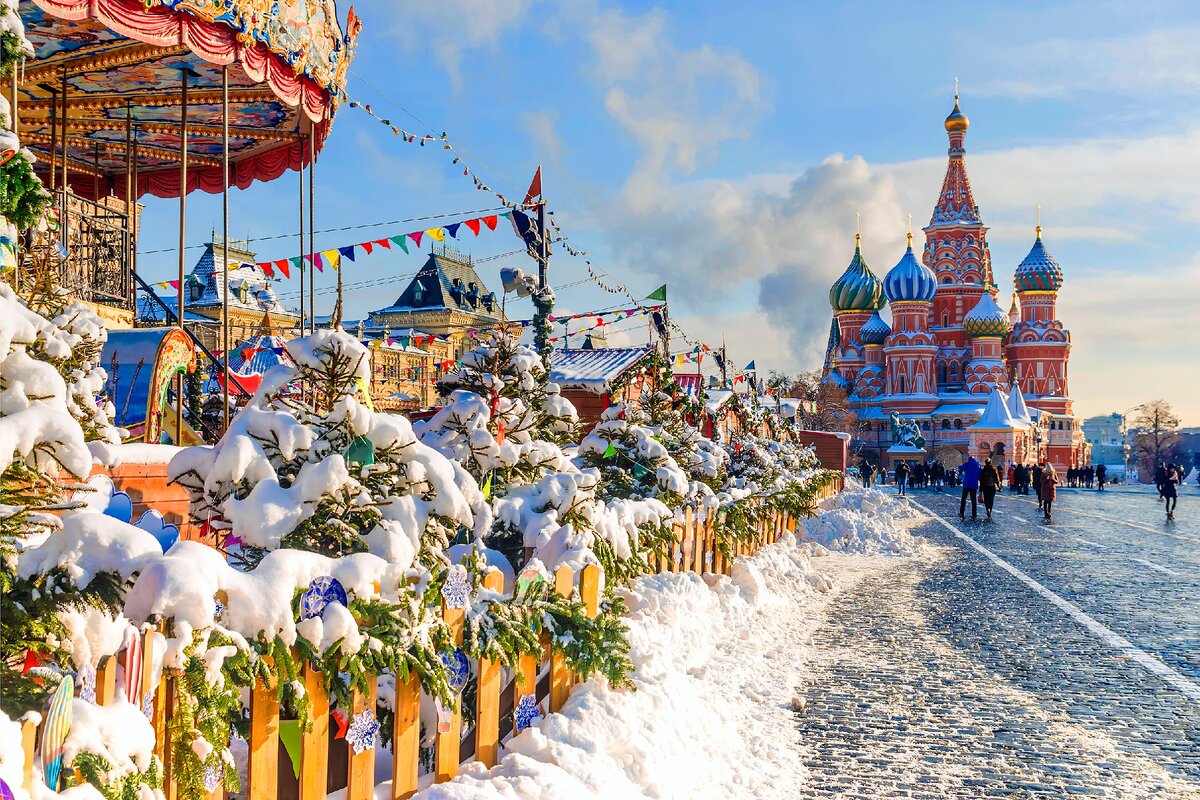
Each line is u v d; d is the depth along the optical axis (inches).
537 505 302.0
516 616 215.0
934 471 2923.2
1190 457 6476.4
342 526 188.9
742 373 1481.3
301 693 156.3
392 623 177.8
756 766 262.5
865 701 335.9
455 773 194.1
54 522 134.6
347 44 477.4
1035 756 281.7
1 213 168.7
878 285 5049.2
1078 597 590.2
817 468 1647.4
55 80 520.4
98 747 117.8
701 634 368.2
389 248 528.7
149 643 131.4
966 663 399.9
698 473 563.8
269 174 665.0
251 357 746.8
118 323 520.1
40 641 126.9
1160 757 282.8
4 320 125.9
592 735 222.5
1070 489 3021.7
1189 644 447.2
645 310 986.7
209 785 141.4
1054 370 4808.1
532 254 538.3
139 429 430.9
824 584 605.6
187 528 342.0
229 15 380.2
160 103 552.4
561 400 354.9
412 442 209.5
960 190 4948.3
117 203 705.0
